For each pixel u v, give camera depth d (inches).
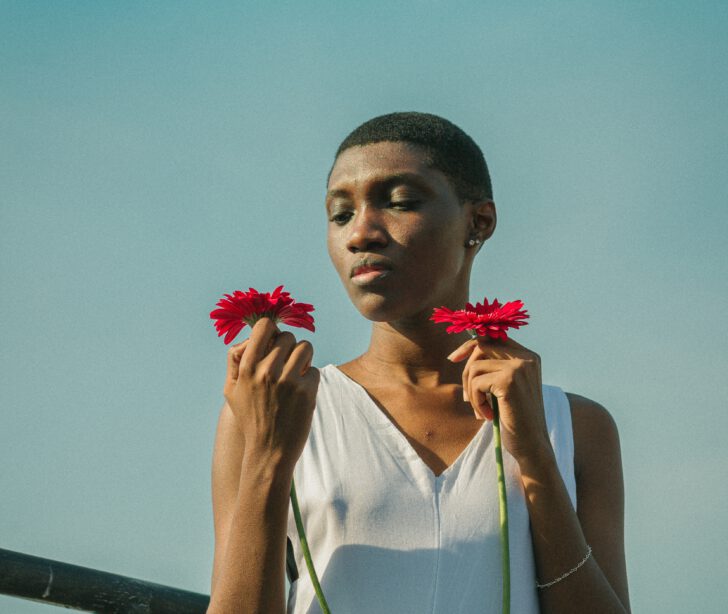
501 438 105.0
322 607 91.5
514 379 99.0
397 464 105.0
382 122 111.7
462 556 100.7
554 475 101.4
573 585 101.2
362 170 108.0
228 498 106.8
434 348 113.0
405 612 98.7
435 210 108.2
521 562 102.0
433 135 110.9
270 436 96.2
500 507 97.3
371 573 100.0
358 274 106.5
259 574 94.2
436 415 110.0
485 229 115.3
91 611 108.0
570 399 115.6
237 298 97.7
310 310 98.0
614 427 116.4
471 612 99.2
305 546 94.0
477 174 114.7
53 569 105.4
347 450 106.2
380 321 109.5
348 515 102.3
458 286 114.0
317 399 111.2
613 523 111.4
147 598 110.3
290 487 96.8
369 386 113.3
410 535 101.3
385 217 107.0
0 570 102.7
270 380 95.8
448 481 104.2
